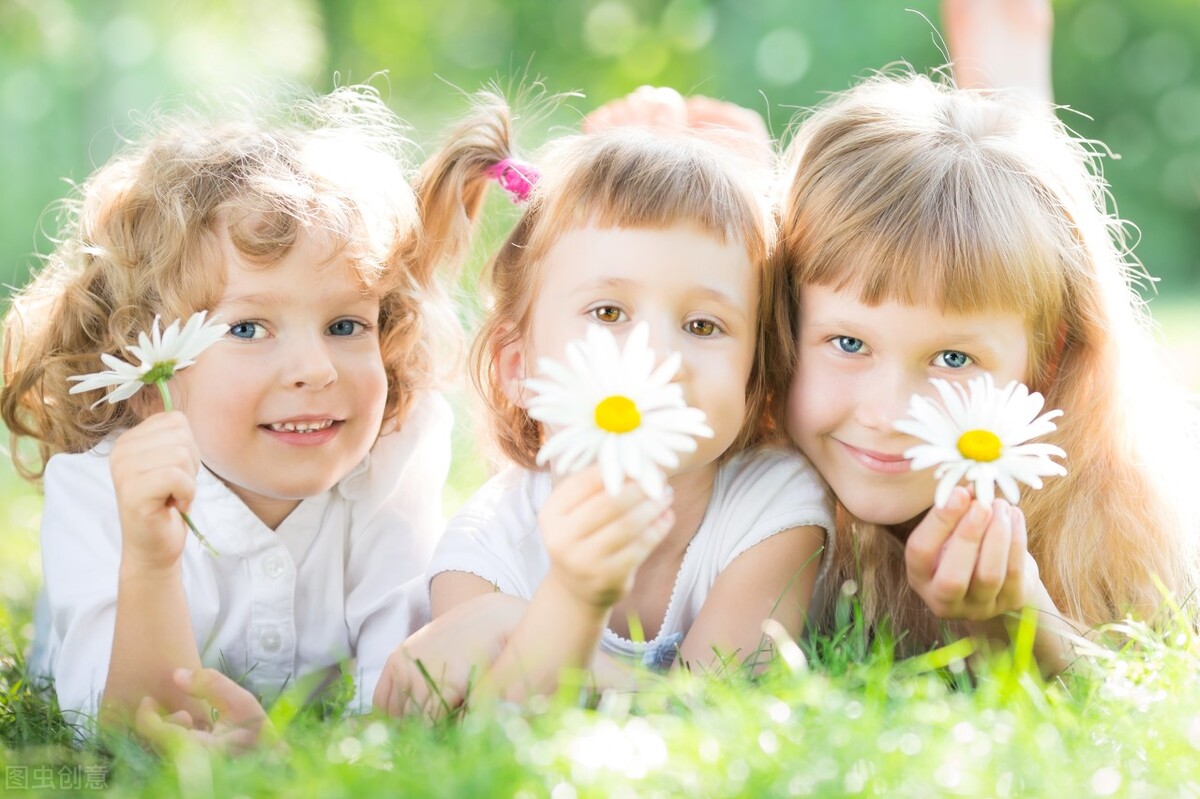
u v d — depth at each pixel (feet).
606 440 5.39
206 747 5.95
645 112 10.40
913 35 46.32
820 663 6.61
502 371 7.88
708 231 6.93
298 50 26.27
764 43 47.16
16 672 7.95
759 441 7.82
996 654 7.38
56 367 8.13
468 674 6.52
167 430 6.34
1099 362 7.97
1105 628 7.15
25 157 41.88
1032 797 4.83
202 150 7.82
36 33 24.58
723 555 7.48
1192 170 50.98
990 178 7.42
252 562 7.76
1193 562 8.54
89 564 7.45
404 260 8.10
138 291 7.70
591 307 6.97
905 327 7.16
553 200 7.34
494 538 7.65
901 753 5.05
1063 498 8.05
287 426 7.38
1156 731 5.59
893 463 7.27
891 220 7.16
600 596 5.79
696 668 7.07
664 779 4.90
